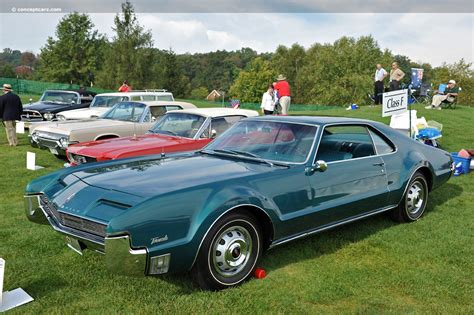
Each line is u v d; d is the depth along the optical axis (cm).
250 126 513
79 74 6400
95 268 410
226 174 396
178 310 335
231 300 352
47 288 370
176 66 6238
